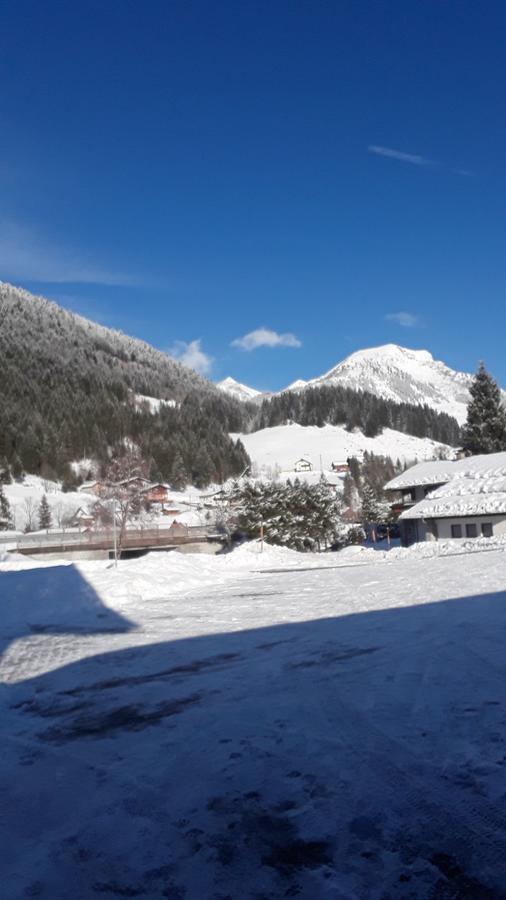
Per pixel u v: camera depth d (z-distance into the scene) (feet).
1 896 12.93
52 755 20.93
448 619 37.88
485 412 240.73
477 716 20.81
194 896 12.67
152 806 16.57
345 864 13.42
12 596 53.16
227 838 14.75
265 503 192.44
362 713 22.12
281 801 16.29
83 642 38.99
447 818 14.87
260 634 37.70
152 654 34.40
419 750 18.58
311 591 56.59
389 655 30.12
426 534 155.84
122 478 224.94
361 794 16.28
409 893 12.30
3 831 15.75
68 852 14.57
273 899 12.42
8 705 27.30
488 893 12.17
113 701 26.48
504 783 16.20
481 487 151.74
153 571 67.87
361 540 225.56
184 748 20.39
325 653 31.58
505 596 44.75
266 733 21.02
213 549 196.95
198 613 47.16
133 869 13.74
